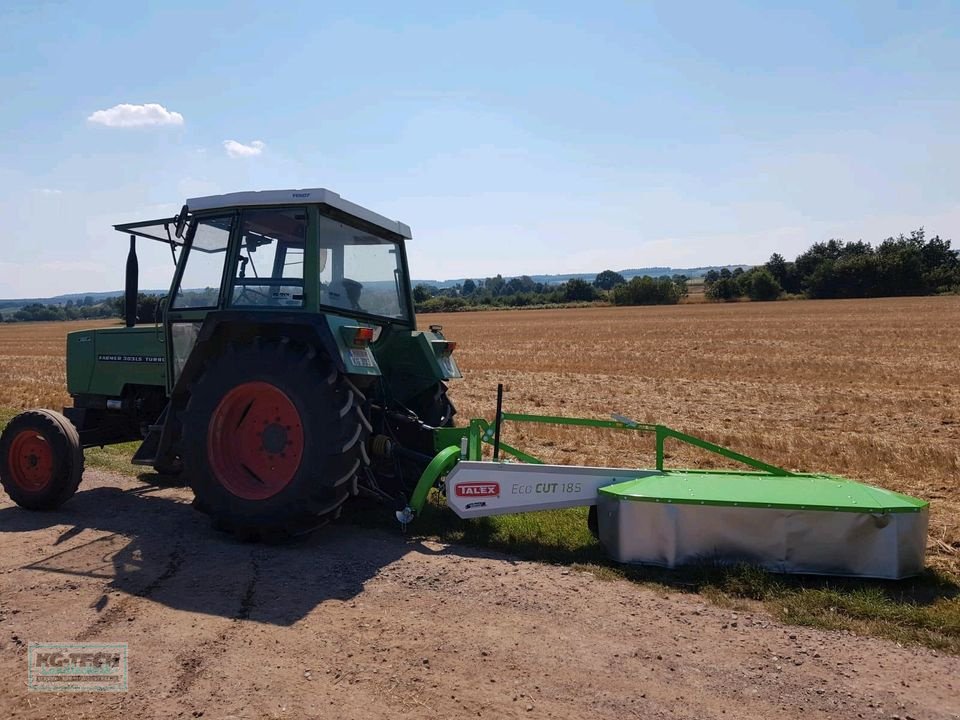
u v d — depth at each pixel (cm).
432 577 420
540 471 478
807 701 287
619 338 3359
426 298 10475
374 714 273
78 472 561
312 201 491
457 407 1236
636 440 918
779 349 2489
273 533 480
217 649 325
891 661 320
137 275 616
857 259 8519
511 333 4038
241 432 500
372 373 487
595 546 474
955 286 7962
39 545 477
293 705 279
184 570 430
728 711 279
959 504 604
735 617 366
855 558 407
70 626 350
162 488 646
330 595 393
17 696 285
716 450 502
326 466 464
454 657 320
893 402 1261
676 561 427
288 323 489
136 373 607
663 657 323
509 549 471
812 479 462
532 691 292
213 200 521
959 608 371
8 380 1730
